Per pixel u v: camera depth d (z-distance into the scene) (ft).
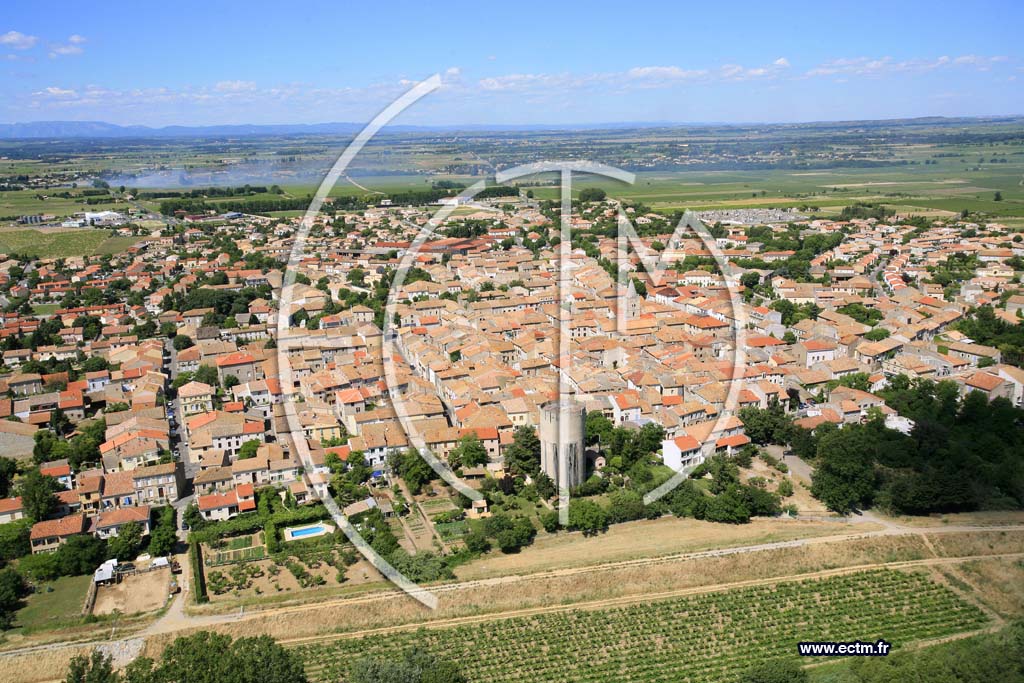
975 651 465.47
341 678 474.49
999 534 599.57
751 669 467.52
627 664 490.49
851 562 577.02
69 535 597.11
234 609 531.09
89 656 489.67
